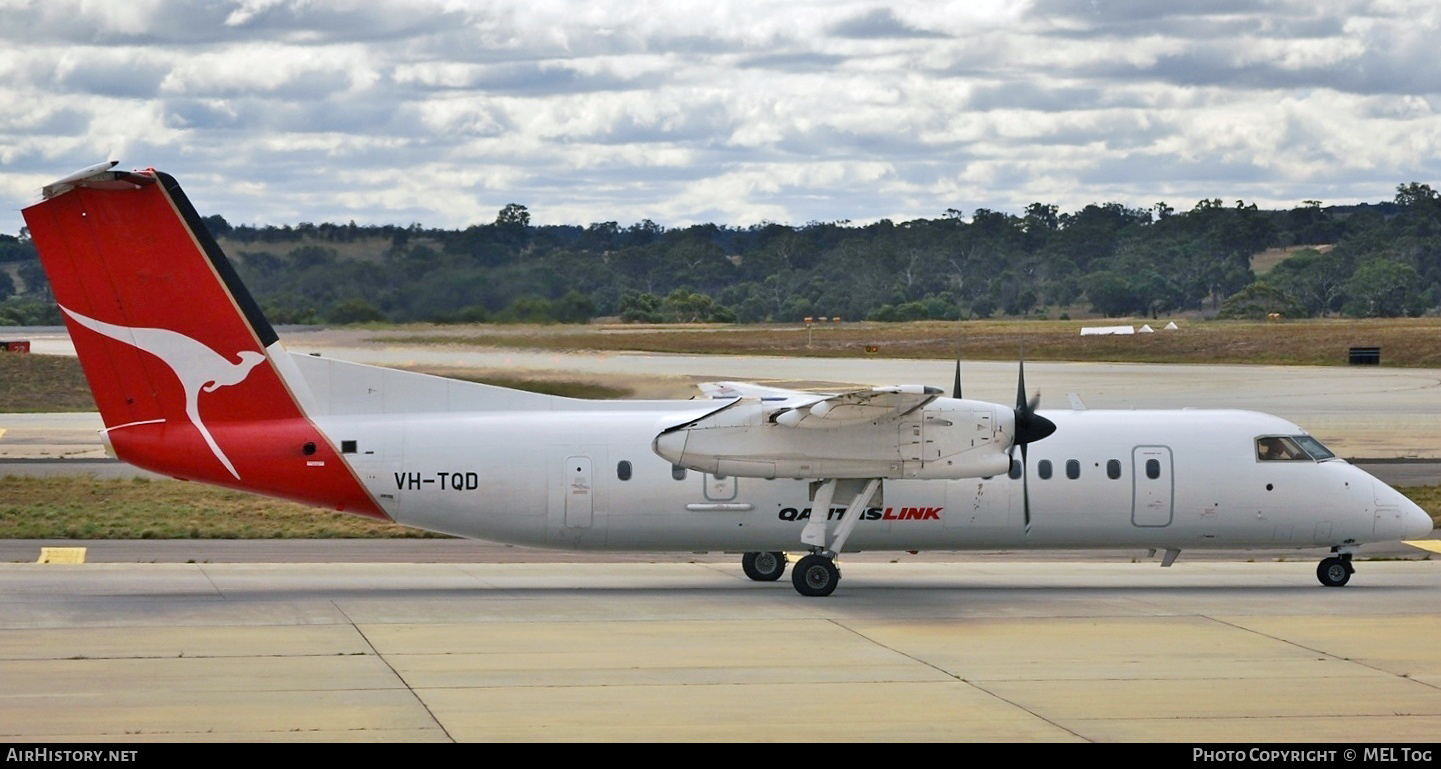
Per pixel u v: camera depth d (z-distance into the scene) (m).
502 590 60.16
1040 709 39.53
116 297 55.22
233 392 56.38
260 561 68.88
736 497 58.69
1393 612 55.81
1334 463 62.09
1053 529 60.59
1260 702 40.47
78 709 38.25
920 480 59.19
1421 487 98.44
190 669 43.47
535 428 58.34
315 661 44.81
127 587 59.59
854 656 46.56
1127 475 60.53
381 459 56.78
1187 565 71.25
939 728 37.41
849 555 74.69
